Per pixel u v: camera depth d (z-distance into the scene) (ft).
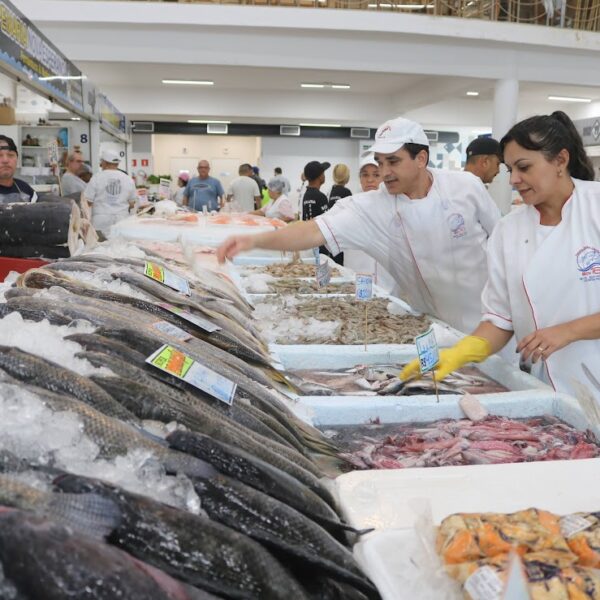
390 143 10.42
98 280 7.95
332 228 11.22
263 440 4.63
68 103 26.04
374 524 4.21
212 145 68.49
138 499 3.11
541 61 36.88
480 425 6.67
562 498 4.58
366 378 8.33
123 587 2.55
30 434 3.51
